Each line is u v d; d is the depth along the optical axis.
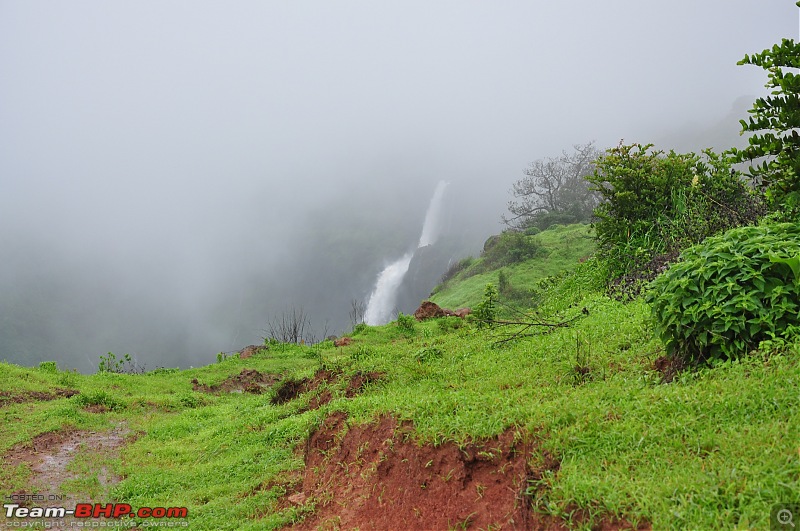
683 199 11.99
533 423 5.01
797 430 3.97
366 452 6.23
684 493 3.70
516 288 27.19
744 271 5.80
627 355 7.41
